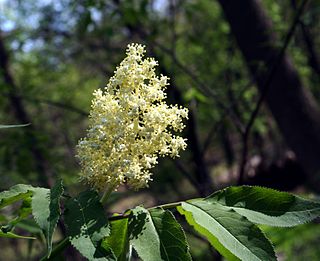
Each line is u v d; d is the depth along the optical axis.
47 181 8.09
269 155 11.64
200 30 14.71
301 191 12.23
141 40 8.96
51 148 9.76
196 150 7.62
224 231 2.13
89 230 2.02
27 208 2.50
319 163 7.52
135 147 2.58
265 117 14.28
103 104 2.65
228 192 2.32
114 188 2.61
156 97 2.65
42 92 14.30
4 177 7.05
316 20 10.23
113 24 9.41
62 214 2.10
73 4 8.70
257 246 2.10
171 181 12.19
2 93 8.75
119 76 2.64
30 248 3.84
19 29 11.95
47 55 14.55
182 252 2.09
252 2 7.37
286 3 14.01
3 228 2.51
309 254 9.07
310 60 9.44
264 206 2.28
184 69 7.68
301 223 2.19
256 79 7.49
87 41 11.53
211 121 14.35
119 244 2.36
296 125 7.55
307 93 7.57
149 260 2.06
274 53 7.29
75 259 7.42
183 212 2.34
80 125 16.05
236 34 7.53
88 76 16.09
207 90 7.38
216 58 14.30
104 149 2.57
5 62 12.16
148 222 2.17
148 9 9.36
